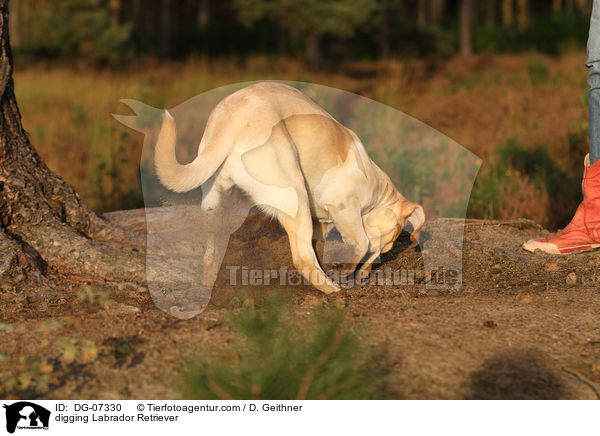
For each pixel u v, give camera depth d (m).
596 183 4.00
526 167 6.90
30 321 2.80
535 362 2.38
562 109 9.87
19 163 3.77
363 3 21.45
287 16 21.66
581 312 2.93
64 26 22.02
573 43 24.08
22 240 3.58
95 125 9.14
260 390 2.04
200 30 27.55
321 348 2.15
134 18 31.94
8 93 3.76
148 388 2.15
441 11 31.67
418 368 2.30
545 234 4.95
